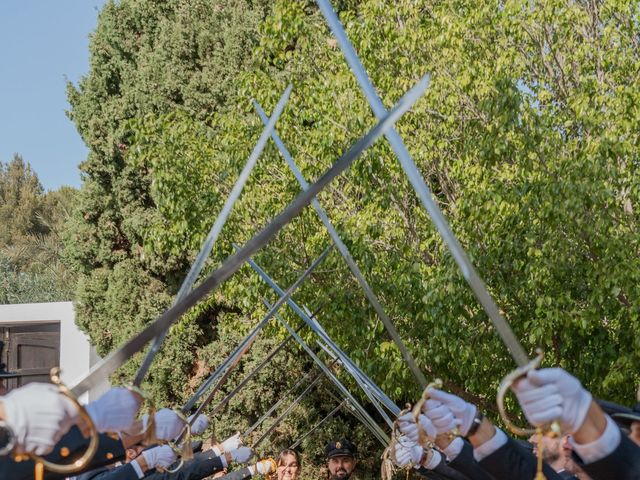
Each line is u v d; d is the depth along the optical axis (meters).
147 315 19.22
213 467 7.20
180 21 19.83
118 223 19.89
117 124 19.69
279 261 12.18
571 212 9.48
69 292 32.34
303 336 12.61
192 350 18.81
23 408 2.90
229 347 18.11
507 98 10.31
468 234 10.67
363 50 12.60
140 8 20.27
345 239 11.59
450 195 13.11
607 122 10.59
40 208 55.19
